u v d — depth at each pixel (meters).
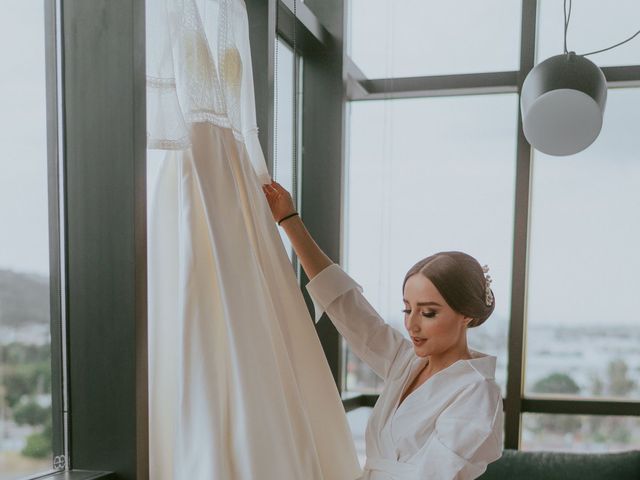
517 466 2.89
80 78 1.47
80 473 1.45
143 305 1.46
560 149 2.31
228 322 1.44
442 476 1.45
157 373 1.53
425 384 1.62
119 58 1.44
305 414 1.55
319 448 1.70
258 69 2.18
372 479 1.65
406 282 1.64
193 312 1.45
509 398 3.39
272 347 1.49
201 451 1.41
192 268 1.46
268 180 1.81
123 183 1.44
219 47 1.61
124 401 1.45
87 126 1.47
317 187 3.14
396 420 1.63
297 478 1.45
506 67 3.44
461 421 1.49
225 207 1.49
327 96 3.11
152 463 1.53
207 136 1.50
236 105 1.64
